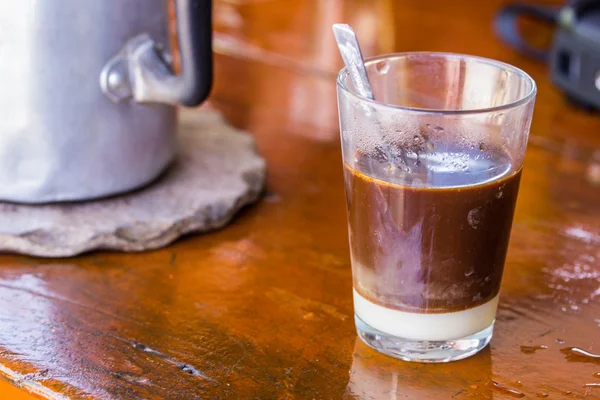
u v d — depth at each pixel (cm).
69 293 50
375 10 98
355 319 47
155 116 56
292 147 66
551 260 54
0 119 52
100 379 44
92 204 55
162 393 44
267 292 51
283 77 77
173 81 53
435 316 45
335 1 102
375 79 47
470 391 44
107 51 52
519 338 48
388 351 46
